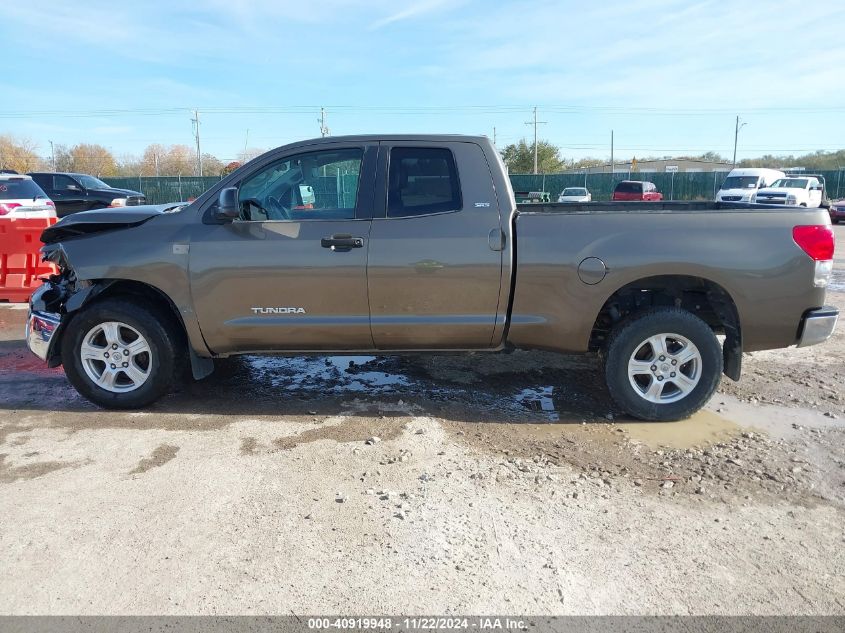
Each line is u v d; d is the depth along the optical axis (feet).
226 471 12.30
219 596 8.74
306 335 14.83
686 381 14.58
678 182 137.80
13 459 12.85
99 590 8.86
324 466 12.51
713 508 11.07
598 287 14.03
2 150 208.23
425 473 12.22
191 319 14.79
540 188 145.59
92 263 14.66
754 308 13.98
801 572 9.33
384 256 14.20
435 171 14.49
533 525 10.48
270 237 14.39
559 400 16.38
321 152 14.76
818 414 15.42
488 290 14.32
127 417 15.11
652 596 8.78
